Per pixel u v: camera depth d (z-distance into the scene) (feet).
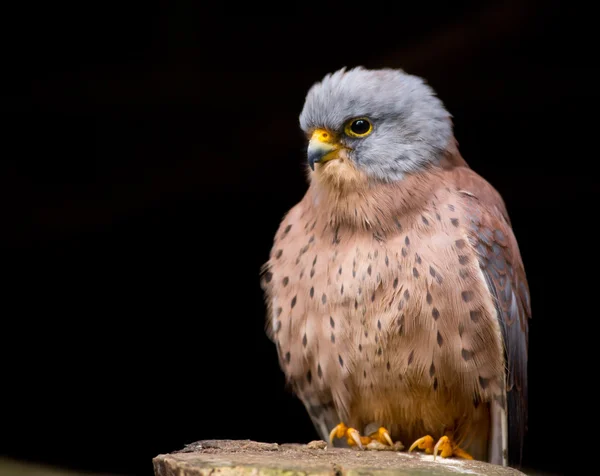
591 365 41.60
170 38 37.19
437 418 20.40
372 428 21.61
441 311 19.11
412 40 36.52
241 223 41.73
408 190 19.93
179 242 42.14
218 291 42.70
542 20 35.45
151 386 42.39
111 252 42.11
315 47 37.14
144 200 40.96
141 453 41.60
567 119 38.81
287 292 20.95
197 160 40.09
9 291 41.57
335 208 20.27
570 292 41.68
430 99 21.15
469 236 19.54
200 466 15.29
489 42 36.40
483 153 40.27
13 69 37.91
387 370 19.76
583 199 40.50
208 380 42.68
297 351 21.06
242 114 39.01
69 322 42.19
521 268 21.90
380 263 19.47
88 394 42.16
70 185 40.60
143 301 42.52
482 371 19.52
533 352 42.11
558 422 41.83
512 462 21.63
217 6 36.40
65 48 37.60
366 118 20.30
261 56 37.50
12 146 39.78
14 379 41.63
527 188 40.81
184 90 38.27
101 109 39.04
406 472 15.76
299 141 39.06
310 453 17.74
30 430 41.29
